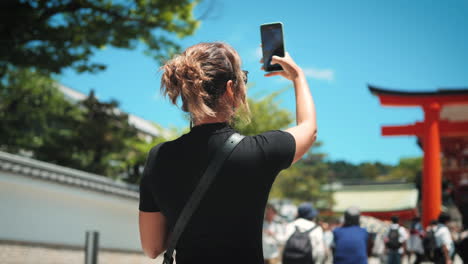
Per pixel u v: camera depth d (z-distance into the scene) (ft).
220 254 3.94
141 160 58.08
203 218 3.99
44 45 33.06
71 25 34.40
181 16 37.47
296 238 17.62
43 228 39.17
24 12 31.22
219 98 4.26
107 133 70.33
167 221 4.68
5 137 68.18
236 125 4.53
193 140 4.24
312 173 156.76
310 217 19.07
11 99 69.67
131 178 60.49
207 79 4.12
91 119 74.08
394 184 168.66
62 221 40.93
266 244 24.95
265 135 4.24
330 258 41.93
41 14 34.12
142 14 36.78
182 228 4.04
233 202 4.00
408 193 158.92
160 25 37.32
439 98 54.85
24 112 70.95
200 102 4.12
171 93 4.39
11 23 31.22
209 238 3.97
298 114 4.54
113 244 45.80
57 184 39.04
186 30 38.34
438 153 54.13
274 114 51.72
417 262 39.14
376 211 155.22
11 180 35.63
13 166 35.81
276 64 4.94
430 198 53.42
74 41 33.81
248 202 4.03
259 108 50.96
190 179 4.11
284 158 4.16
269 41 4.93
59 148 69.41
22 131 72.79
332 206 157.89
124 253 44.65
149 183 4.42
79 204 42.29
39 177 37.01
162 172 4.29
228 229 3.97
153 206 4.52
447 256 26.58
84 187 41.04
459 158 71.10
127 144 69.41
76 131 72.69
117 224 46.47
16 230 37.17
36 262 29.94
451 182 71.77
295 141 4.23
